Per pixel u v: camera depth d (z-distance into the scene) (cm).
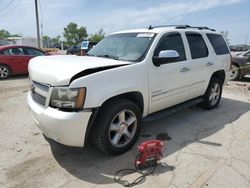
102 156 354
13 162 340
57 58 380
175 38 444
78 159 347
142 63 368
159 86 399
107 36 493
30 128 461
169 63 416
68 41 6644
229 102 654
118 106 334
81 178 304
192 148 379
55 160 345
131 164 334
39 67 341
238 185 289
